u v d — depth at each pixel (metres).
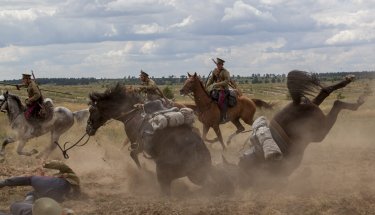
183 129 9.59
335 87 9.34
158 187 10.38
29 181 8.98
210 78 16.84
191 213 8.04
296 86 9.27
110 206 8.72
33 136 15.43
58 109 15.80
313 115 9.28
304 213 7.85
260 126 9.69
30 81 15.45
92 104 11.51
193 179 9.38
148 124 9.92
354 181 10.30
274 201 8.46
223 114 16.62
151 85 14.69
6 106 15.22
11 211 7.54
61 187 8.94
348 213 7.84
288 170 9.61
